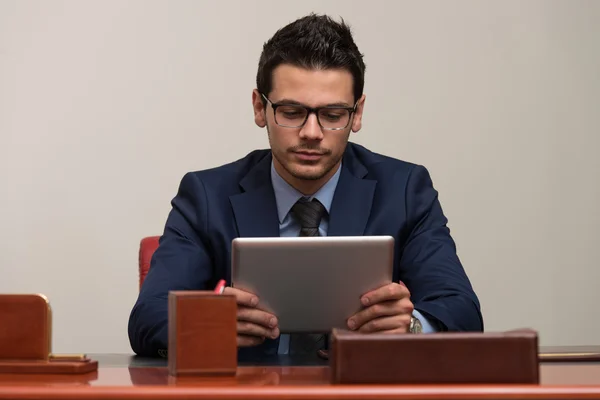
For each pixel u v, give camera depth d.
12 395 2.15
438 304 3.84
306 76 3.90
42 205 6.59
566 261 6.96
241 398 2.11
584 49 6.97
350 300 3.32
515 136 6.92
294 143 3.93
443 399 2.15
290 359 3.35
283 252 3.22
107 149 6.62
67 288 6.59
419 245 4.29
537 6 6.93
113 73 6.62
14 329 2.67
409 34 6.82
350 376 2.29
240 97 6.70
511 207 6.92
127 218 6.63
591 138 6.98
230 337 2.57
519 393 2.16
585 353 3.35
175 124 6.66
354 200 4.34
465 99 6.87
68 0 6.59
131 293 6.62
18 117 6.57
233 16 6.70
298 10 6.74
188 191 4.46
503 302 6.92
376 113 6.79
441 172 6.85
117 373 2.69
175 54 6.66
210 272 4.31
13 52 6.57
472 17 6.88
